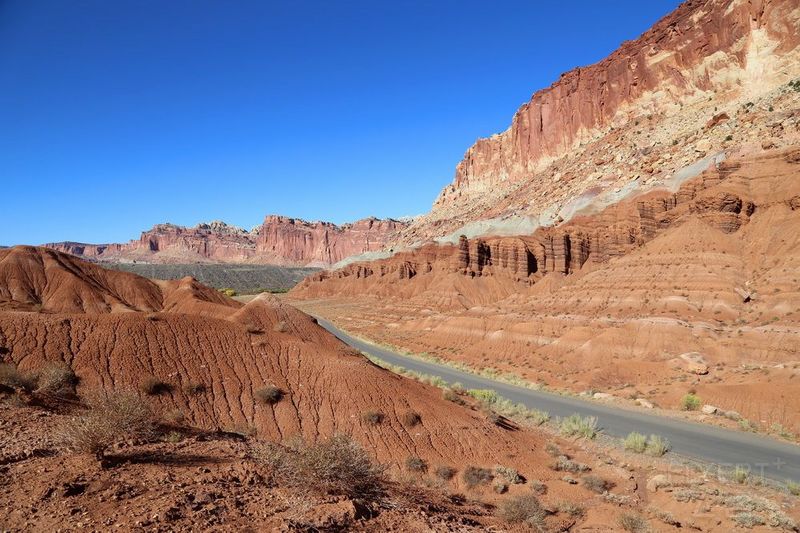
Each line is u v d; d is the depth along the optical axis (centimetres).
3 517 704
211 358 2523
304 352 2825
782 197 6112
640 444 2784
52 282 7019
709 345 4762
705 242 6350
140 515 729
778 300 4994
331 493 967
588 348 5416
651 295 6041
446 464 2178
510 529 1344
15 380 1648
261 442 1486
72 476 875
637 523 1667
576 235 9800
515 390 4681
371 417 2350
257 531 728
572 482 2197
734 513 1834
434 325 8925
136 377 2169
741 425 3259
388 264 16638
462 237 12062
